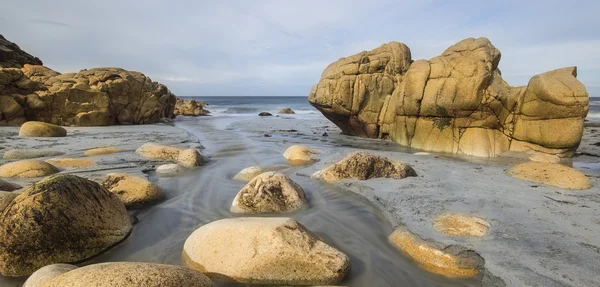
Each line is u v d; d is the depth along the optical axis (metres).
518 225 4.39
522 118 9.97
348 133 16.30
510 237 4.04
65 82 19.25
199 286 2.66
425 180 6.81
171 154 9.29
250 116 33.53
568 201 5.36
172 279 2.52
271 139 14.46
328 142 13.61
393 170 7.12
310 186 6.78
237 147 11.93
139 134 14.99
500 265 3.44
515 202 5.33
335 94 15.08
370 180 6.84
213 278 3.33
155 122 23.58
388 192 6.01
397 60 14.68
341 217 5.16
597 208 5.02
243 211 5.24
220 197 6.05
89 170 7.41
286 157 9.76
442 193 5.88
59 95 18.34
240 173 7.52
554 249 3.73
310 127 20.58
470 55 11.05
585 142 12.69
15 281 3.35
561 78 9.31
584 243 3.86
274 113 40.16
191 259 3.57
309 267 3.32
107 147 10.45
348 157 7.25
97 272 2.43
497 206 5.14
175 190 6.47
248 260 3.32
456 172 7.61
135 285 2.36
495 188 6.18
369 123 14.70
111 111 19.98
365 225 4.86
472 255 3.68
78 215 3.87
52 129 13.39
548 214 4.79
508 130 10.30
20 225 3.50
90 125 19.11
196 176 7.54
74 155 9.12
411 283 3.36
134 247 4.12
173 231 4.59
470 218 4.54
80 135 14.21
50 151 9.18
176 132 16.25
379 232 4.63
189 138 13.80
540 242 3.90
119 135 14.49
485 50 10.86
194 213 5.26
